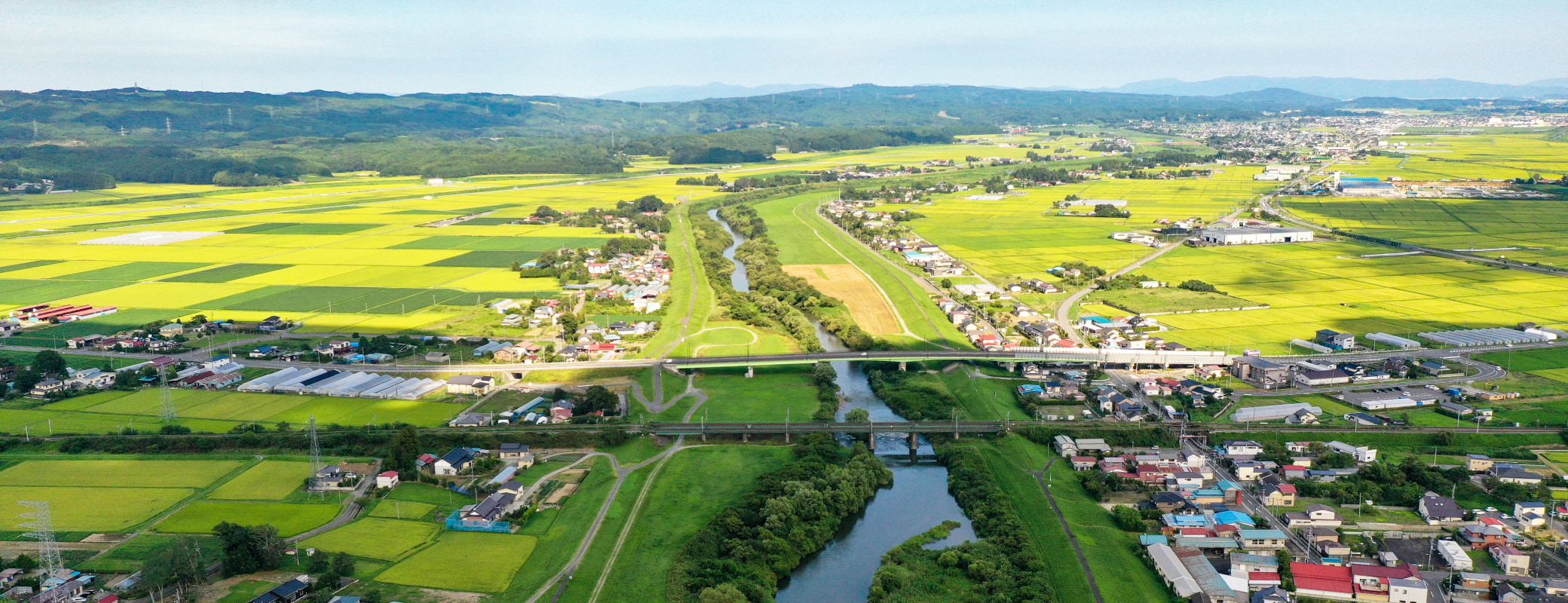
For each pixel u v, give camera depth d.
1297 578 164.75
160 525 188.25
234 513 194.38
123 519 191.00
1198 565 170.25
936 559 182.38
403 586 164.38
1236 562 170.62
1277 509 196.62
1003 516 194.75
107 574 167.38
